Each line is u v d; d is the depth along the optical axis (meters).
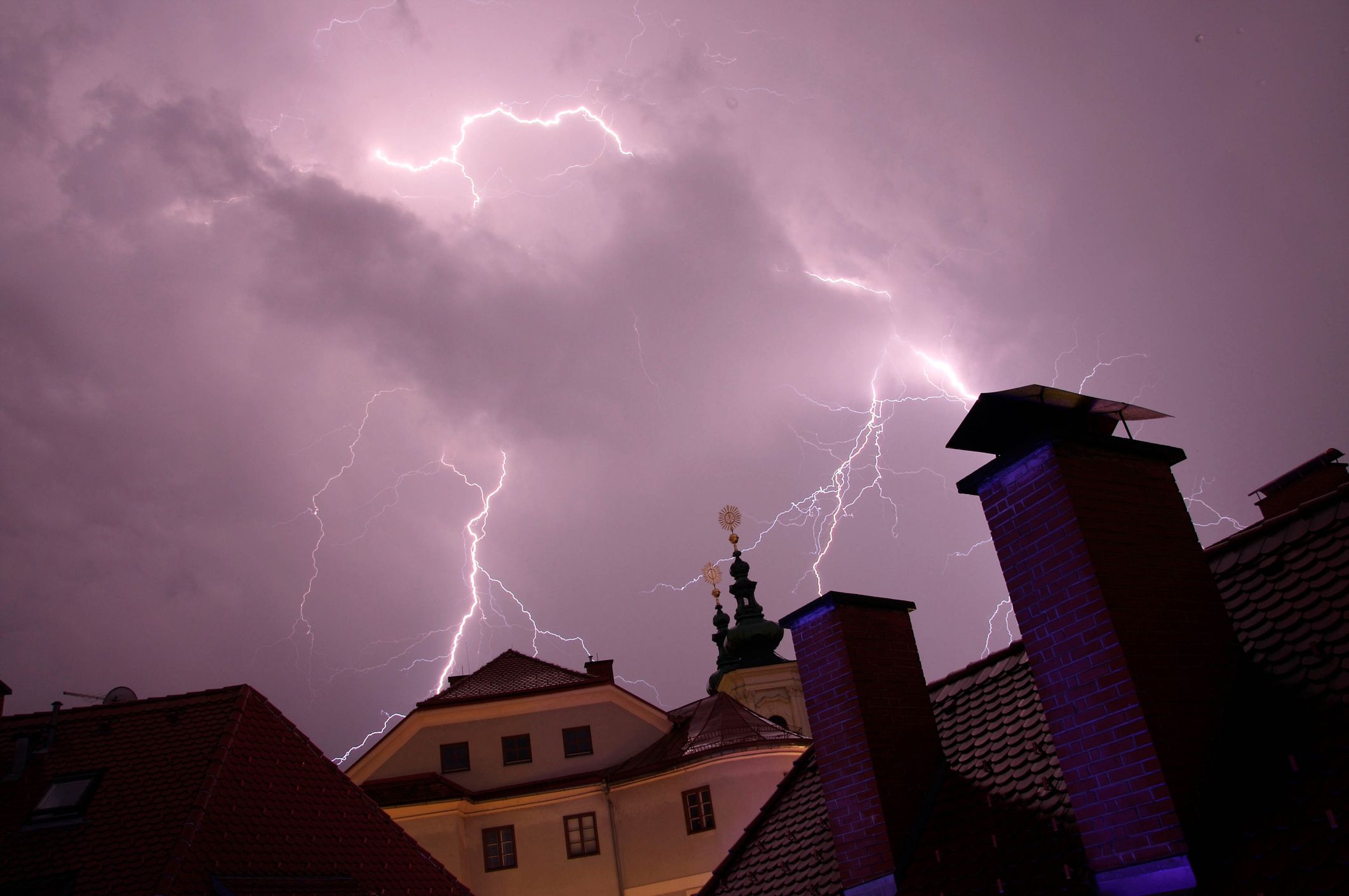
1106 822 6.10
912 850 8.01
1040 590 6.66
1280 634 6.50
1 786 14.87
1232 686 6.43
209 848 13.11
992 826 7.55
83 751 15.41
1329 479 10.55
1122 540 6.63
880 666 8.94
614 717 30.42
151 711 16.11
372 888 14.72
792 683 43.31
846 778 8.52
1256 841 5.57
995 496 7.09
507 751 29.69
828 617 9.09
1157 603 6.50
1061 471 6.68
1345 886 5.03
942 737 8.93
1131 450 7.11
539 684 31.78
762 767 26.25
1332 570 6.55
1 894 13.06
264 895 12.91
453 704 29.95
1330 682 5.96
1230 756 6.08
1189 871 5.65
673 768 26.80
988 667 9.21
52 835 13.82
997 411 7.22
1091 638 6.31
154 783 14.46
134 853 13.12
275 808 14.67
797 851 9.61
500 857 27.17
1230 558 7.32
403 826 26.78
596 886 26.56
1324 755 5.64
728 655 50.38
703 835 26.02
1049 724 6.49
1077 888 6.35
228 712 15.80
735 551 52.44
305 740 16.45
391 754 29.34
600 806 27.61
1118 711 6.11
